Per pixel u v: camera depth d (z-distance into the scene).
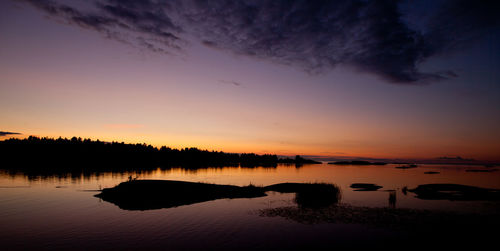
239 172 95.12
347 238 16.66
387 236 17.08
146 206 27.50
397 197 33.62
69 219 21.86
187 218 22.25
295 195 35.34
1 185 44.59
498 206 27.31
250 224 20.16
